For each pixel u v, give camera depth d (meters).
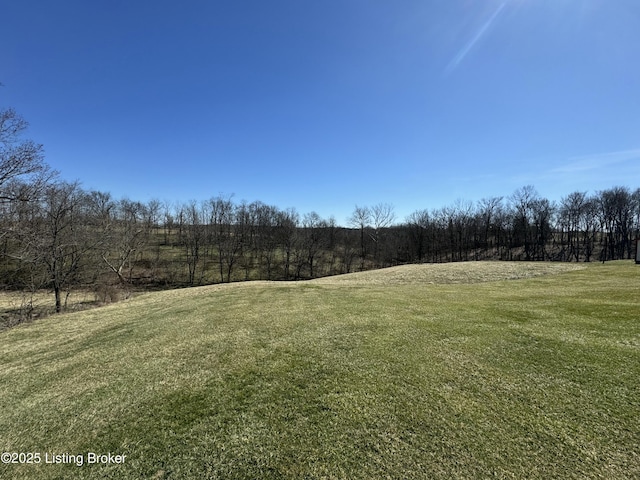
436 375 5.19
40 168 17.44
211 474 3.21
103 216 34.81
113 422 4.32
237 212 61.44
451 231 62.59
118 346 8.13
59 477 3.35
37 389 5.75
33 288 19.62
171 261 50.53
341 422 3.98
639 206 50.16
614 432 3.59
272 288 18.72
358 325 8.45
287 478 3.11
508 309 9.88
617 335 6.74
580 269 22.44
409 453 3.37
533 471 3.05
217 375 5.61
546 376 5.02
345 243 61.81
